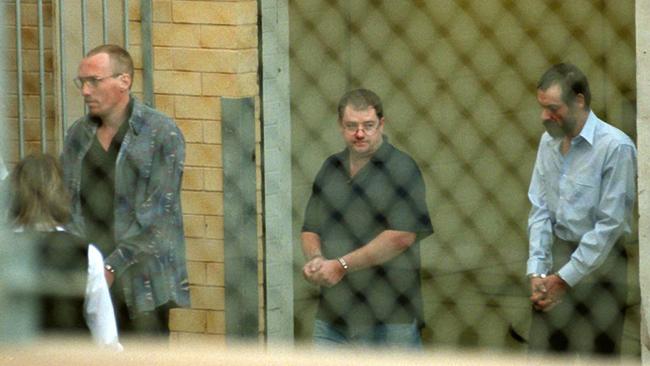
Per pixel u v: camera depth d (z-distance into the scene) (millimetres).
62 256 17984
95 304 18281
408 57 23922
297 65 23719
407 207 20906
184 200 23922
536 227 21109
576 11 23828
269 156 23594
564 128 20703
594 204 20625
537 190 21188
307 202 23000
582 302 20953
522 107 24328
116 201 20906
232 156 23844
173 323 23312
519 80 24422
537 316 21172
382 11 23781
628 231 20719
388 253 20922
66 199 18234
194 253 23625
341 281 21047
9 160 19188
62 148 22016
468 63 24312
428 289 23281
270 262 23266
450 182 23953
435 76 24094
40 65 23094
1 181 18109
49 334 17641
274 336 22969
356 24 23719
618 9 23453
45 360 14547
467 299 23031
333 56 23625
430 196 23812
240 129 23922
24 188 17938
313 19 23703
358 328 21094
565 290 20922
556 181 20891
